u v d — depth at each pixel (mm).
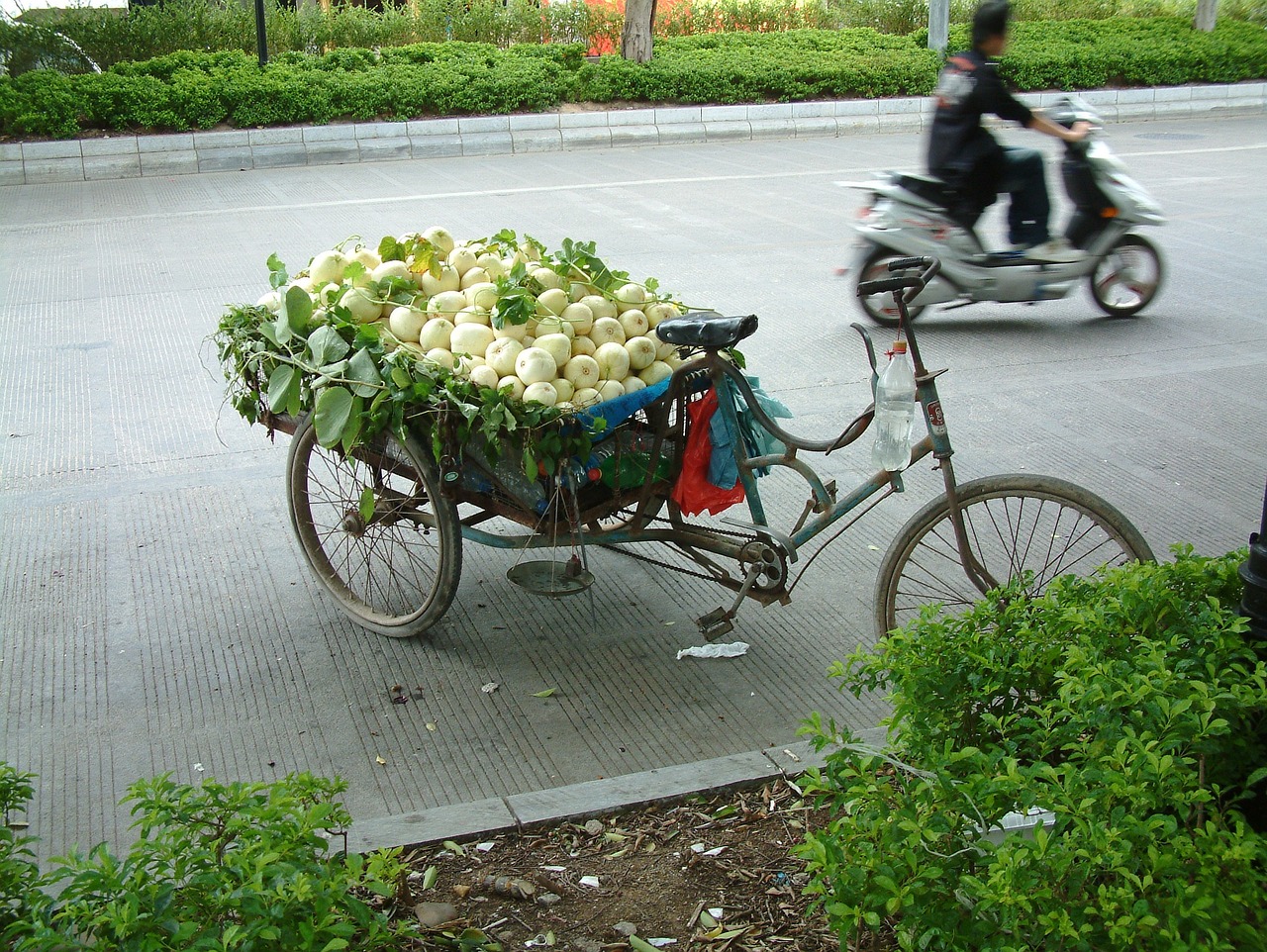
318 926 2109
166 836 2322
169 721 3807
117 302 8602
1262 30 21281
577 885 2984
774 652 4246
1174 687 2479
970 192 7816
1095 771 2287
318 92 15133
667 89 17094
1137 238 8148
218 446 6035
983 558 4410
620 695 3980
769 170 14195
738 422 3943
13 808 2639
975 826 2350
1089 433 6191
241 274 9305
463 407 3689
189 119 14781
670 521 4164
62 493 5492
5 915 2199
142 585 4680
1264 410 6531
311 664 4156
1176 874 2104
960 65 7707
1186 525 5137
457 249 4199
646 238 10422
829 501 3881
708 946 2744
